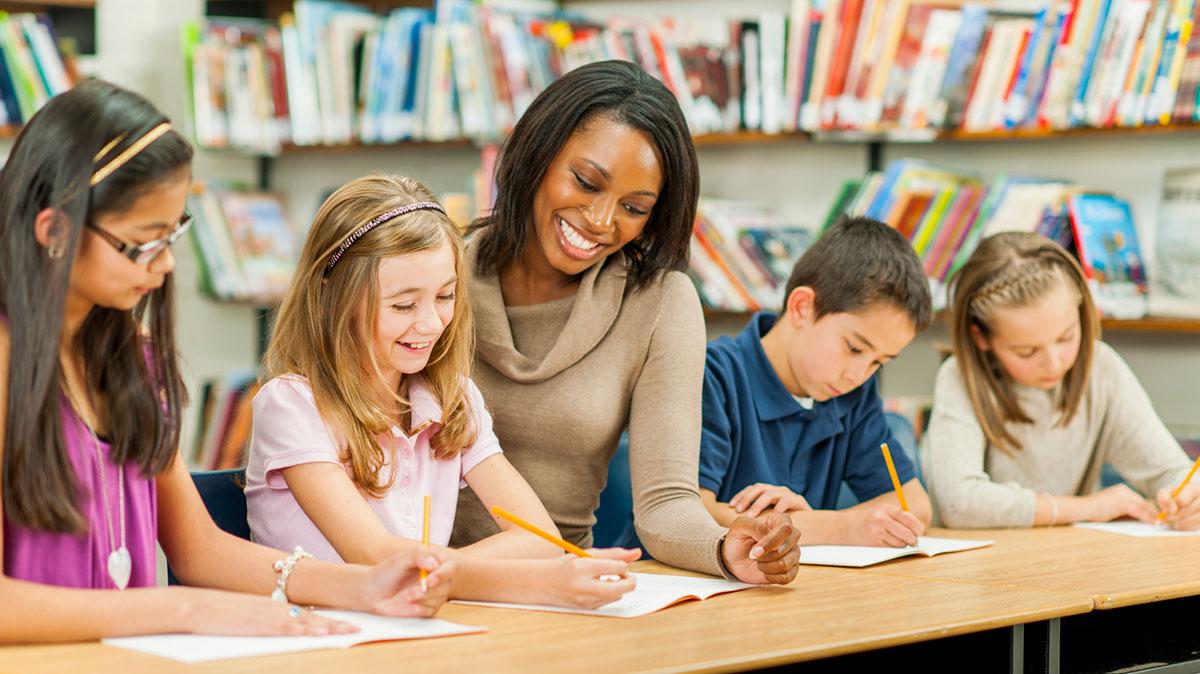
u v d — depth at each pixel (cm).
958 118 302
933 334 334
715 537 171
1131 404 258
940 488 244
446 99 354
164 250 137
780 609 151
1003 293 243
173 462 155
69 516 134
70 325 142
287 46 377
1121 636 194
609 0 366
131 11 406
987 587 168
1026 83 295
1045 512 236
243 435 391
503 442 198
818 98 312
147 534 149
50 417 132
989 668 158
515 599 153
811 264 223
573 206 183
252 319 421
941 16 303
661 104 185
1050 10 292
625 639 133
